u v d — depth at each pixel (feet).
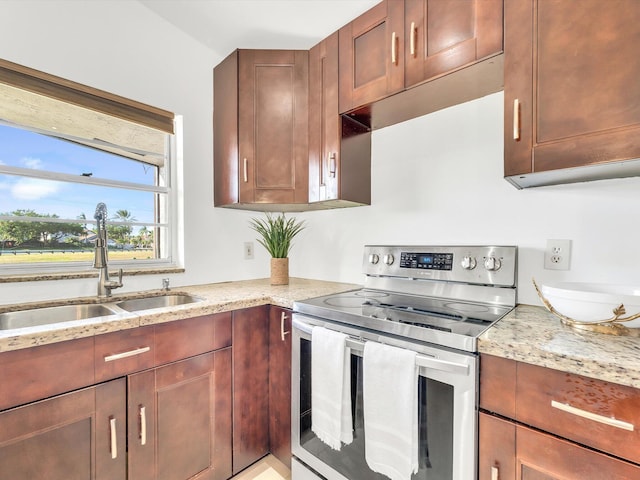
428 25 4.15
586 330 3.08
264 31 6.09
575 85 3.03
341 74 5.24
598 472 2.38
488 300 4.53
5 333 3.05
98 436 3.54
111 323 3.59
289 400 4.97
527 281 4.43
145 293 5.45
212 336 4.62
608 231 3.84
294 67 5.85
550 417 2.60
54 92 4.75
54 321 4.50
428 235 5.41
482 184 4.84
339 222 6.70
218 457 4.71
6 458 3.00
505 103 3.47
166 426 4.13
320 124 5.61
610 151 2.85
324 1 5.27
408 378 3.28
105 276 4.98
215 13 5.67
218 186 6.50
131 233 5.91
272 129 5.90
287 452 5.02
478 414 2.98
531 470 2.69
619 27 2.82
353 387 3.91
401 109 5.16
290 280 7.10
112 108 5.35
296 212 7.44
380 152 6.03
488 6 3.64
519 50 3.37
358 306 4.44
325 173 5.53
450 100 4.85
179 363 4.25
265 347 5.30
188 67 6.31
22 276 4.41
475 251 4.64
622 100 2.80
